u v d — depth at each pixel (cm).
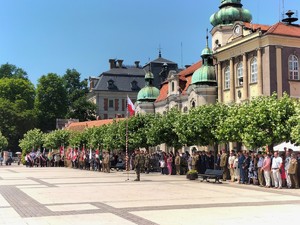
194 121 3644
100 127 5894
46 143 7950
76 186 2733
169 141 4247
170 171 3997
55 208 1702
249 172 2864
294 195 2194
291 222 1372
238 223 1355
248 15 5791
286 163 2653
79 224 1337
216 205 1788
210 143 3703
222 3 5888
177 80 6469
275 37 4541
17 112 10369
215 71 5562
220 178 3253
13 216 1502
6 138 9925
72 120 10025
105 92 11369
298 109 2781
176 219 1430
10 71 12338
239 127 3084
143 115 5016
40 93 10725
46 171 4900
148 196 2136
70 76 11569
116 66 12031
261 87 4606
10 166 7088
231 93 5088
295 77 4641
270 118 2888
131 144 4838
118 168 4966
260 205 1786
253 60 4800
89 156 5419
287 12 5106
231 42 5091
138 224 1334
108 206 1756
